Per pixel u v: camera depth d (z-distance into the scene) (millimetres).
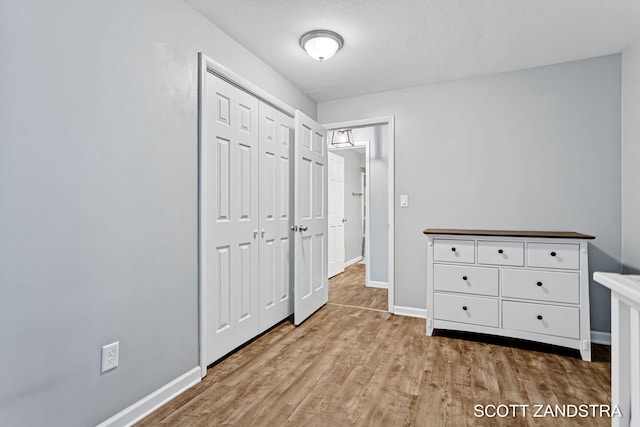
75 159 1286
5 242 1090
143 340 1570
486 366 2045
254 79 2441
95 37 1354
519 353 2240
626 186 2348
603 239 2453
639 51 2195
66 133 1254
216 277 2068
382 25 2055
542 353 2238
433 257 2547
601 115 2461
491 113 2789
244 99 2350
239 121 2293
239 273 2291
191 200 1860
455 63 2590
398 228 3129
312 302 3111
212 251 2029
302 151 2861
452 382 1851
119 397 1456
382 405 1635
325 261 3438
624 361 808
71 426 1271
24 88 1130
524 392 1745
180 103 1780
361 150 6043
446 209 2943
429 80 2926
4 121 1083
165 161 1689
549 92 2607
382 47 2334
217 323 2082
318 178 3266
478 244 2402
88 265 1335
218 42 2074
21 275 1129
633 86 2266
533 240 2248
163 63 1674
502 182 2752
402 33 2146
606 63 2449
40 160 1177
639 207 2205
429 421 1508
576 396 1706
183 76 1800
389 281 3170
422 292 3037
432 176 2992
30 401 1152
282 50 2387
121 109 1462
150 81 1602
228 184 2176
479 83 2834
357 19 1992
